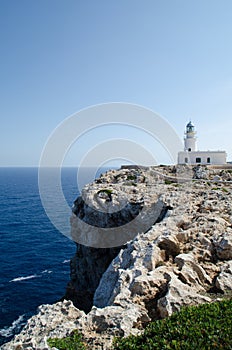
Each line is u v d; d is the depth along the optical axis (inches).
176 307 384.8
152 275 473.7
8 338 992.9
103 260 1140.5
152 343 287.1
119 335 347.9
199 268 500.1
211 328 287.3
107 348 324.2
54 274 1528.1
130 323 368.2
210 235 634.2
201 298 399.5
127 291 448.5
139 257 568.4
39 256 1777.8
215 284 460.4
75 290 1282.0
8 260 1701.5
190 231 655.8
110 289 610.2
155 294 442.0
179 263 522.3
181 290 417.1
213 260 555.2
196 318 317.1
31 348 330.6
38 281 1441.9
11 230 2353.6
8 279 1455.5
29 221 2664.9
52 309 473.7
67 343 339.0
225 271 494.0
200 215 776.9
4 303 1226.6
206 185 1409.9
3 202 3836.1
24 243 2021.4
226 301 355.9
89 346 334.3
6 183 7160.4
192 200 976.9
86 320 382.6
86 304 1184.8
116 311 392.5
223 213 795.4
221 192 1112.2
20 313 1155.3
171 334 292.5
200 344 264.5
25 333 414.3
